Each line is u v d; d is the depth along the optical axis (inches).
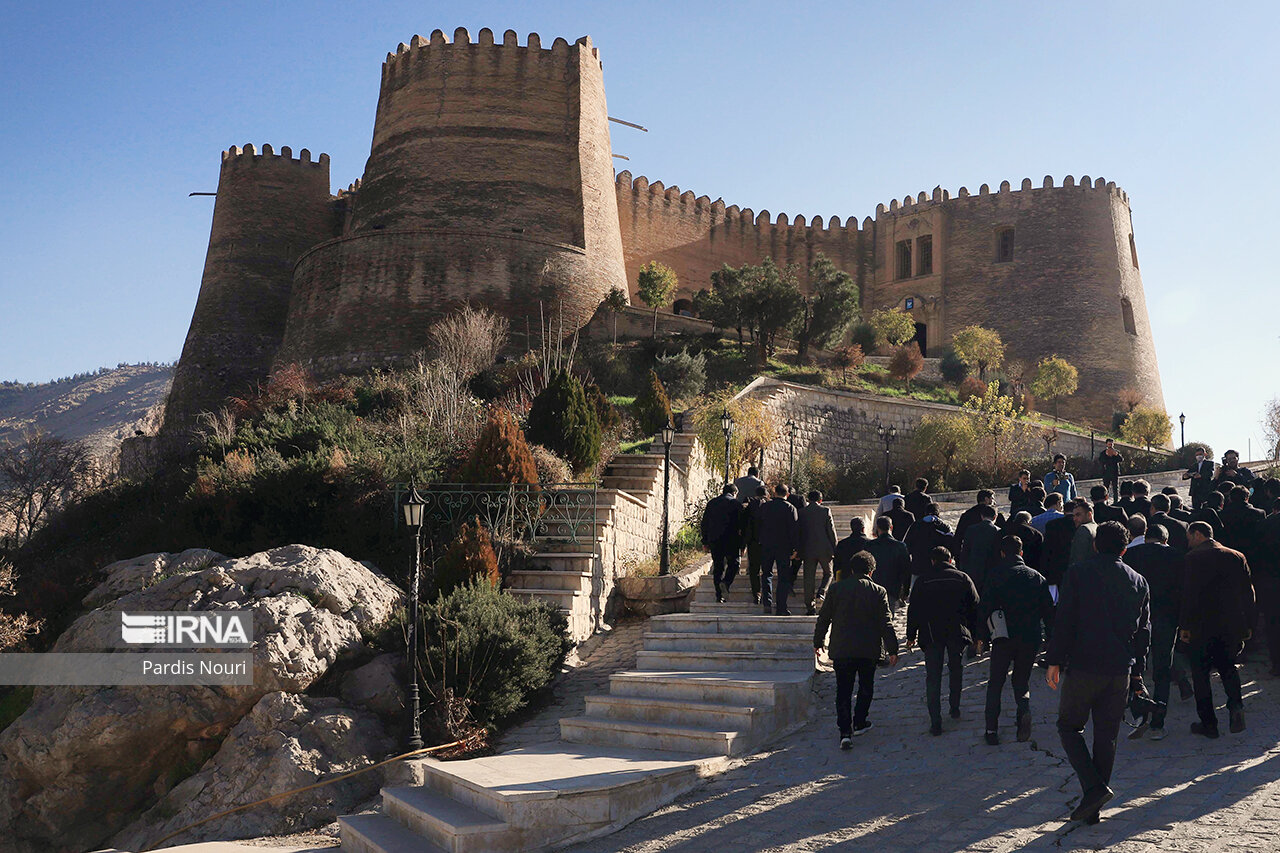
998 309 2196.1
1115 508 392.2
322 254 1609.3
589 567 540.7
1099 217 2192.4
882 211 2401.6
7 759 377.7
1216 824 202.1
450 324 1336.1
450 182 1646.2
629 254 2108.8
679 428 995.9
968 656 414.9
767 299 1546.5
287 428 727.7
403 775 360.5
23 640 456.4
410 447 633.6
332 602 430.6
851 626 309.0
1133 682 274.7
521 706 416.2
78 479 1425.9
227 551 556.7
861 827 226.7
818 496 484.4
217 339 1859.0
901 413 1312.7
